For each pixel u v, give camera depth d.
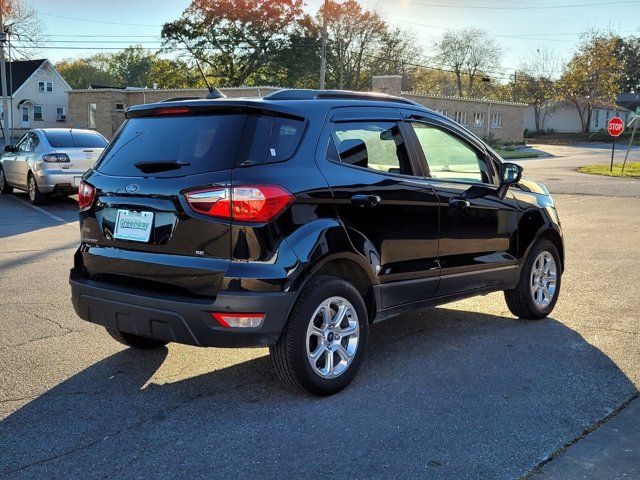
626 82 93.81
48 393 4.12
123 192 4.02
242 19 52.72
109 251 4.11
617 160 37.78
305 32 54.72
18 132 62.41
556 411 3.85
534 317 5.79
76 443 3.45
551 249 5.84
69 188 14.23
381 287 4.36
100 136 15.10
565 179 23.06
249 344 3.71
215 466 3.20
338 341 4.11
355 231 4.12
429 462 3.25
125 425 3.67
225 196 3.65
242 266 3.65
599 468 3.20
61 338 5.22
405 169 4.61
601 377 4.40
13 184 15.98
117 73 99.50
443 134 5.04
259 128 3.85
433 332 5.45
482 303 6.46
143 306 3.83
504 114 53.41
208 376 4.43
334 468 3.18
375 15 61.88
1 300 6.36
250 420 3.73
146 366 4.61
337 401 4.00
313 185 3.91
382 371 4.52
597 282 7.26
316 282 3.92
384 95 4.74
